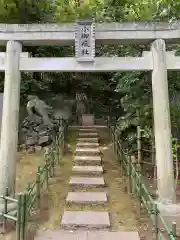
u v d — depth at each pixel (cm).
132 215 551
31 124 1105
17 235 433
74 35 605
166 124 584
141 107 811
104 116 1694
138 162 756
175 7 671
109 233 470
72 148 1059
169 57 607
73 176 779
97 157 909
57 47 1348
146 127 792
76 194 641
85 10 1141
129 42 632
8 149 580
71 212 550
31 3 1092
